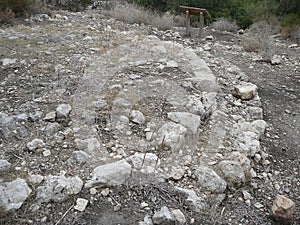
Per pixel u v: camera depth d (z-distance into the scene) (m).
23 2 7.82
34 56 5.19
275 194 2.84
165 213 2.36
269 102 4.56
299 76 5.61
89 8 10.54
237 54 6.77
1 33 6.34
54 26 7.30
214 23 9.72
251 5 11.49
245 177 2.87
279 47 7.63
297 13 9.90
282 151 3.47
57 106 3.69
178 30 8.66
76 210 2.39
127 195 2.57
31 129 3.27
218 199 2.63
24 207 2.35
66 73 4.58
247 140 3.42
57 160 2.88
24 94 3.96
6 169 2.70
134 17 8.79
